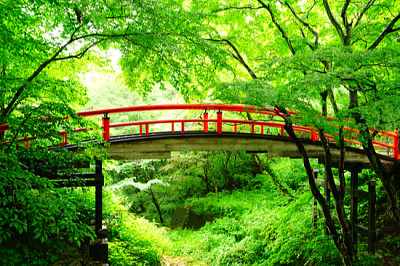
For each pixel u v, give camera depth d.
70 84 4.94
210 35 7.14
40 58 5.36
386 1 6.46
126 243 7.56
